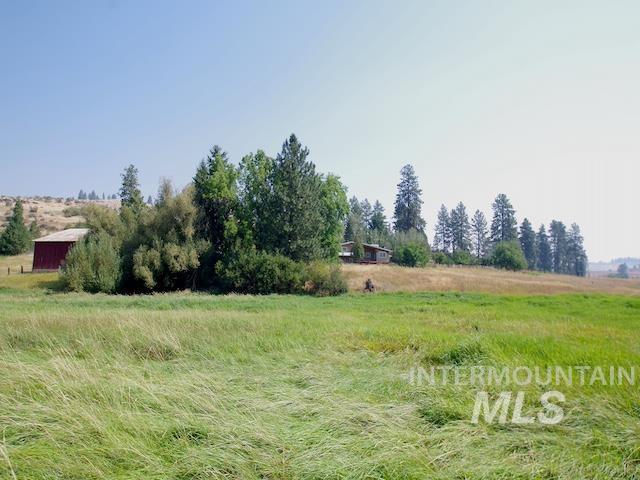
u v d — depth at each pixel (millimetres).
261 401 5059
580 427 4426
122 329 9477
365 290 34031
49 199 142625
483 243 105000
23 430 4262
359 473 3543
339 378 6207
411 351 8305
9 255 61375
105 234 34719
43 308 16031
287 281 31156
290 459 3787
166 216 33844
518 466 3666
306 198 34969
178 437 4184
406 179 89812
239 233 36375
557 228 112688
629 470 3611
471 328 11383
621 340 8984
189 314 12703
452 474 3531
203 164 37469
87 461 3680
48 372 5777
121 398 4992
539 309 17641
